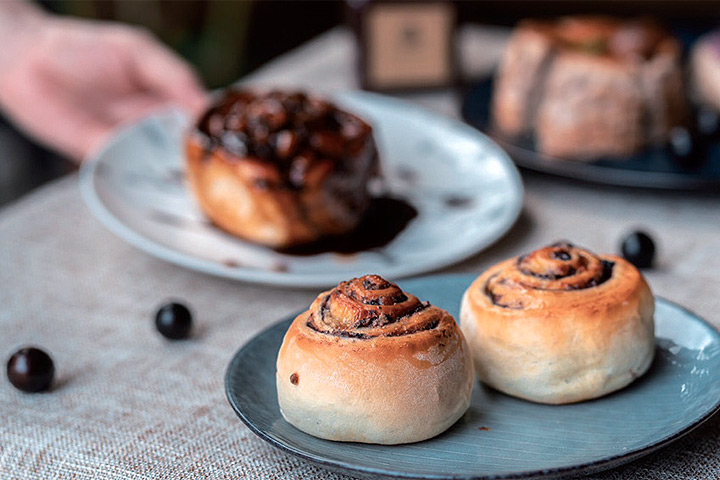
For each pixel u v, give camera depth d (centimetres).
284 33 206
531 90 100
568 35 101
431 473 60
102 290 82
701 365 68
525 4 146
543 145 99
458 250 82
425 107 111
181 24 183
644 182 90
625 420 65
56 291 82
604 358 66
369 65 113
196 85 117
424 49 113
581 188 94
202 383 72
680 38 119
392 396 63
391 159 96
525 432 65
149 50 117
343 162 85
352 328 64
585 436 64
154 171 94
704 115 96
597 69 96
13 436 69
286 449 62
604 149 97
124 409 71
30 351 72
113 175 92
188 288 82
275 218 84
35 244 88
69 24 122
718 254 84
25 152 145
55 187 97
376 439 64
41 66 117
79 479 66
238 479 65
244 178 84
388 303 65
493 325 67
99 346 76
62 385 73
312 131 86
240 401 65
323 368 63
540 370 66
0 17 121
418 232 87
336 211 85
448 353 64
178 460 67
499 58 123
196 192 88
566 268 68
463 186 92
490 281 69
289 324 71
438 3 111
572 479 64
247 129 87
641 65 97
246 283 82
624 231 88
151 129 97
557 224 89
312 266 83
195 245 85
